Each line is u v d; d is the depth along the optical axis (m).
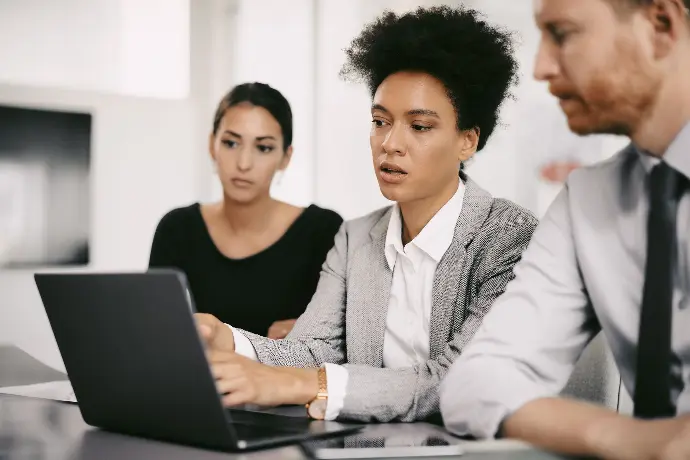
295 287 2.11
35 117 3.50
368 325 1.51
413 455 0.93
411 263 1.47
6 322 3.39
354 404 1.22
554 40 1.21
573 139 2.76
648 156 1.08
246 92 2.14
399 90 1.40
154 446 1.00
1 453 0.96
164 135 3.64
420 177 1.40
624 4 1.11
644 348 1.02
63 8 3.54
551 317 1.11
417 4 2.92
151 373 0.99
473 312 1.37
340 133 3.42
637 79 1.10
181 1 3.62
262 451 0.97
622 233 1.08
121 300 0.98
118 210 3.61
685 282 1.01
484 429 1.02
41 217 3.49
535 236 1.17
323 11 3.43
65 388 1.50
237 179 2.11
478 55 1.43
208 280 2.13
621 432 0.88
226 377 1.21
